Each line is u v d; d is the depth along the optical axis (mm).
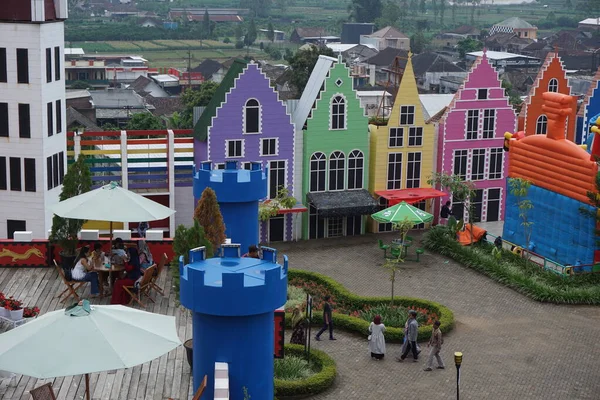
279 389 36312
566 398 37406
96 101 142500
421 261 56781
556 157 54844
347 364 40219
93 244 39281
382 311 46188
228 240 37062
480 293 51031
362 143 61250
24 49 51062
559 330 45562
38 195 52812
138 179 58000
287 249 59125
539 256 56125
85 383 26734
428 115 104250
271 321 25562
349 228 62438
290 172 60250
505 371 40125
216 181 38625
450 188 60188
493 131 64250
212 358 24953
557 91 65500
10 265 39562
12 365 21500
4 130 52281
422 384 38344
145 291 36219
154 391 28734
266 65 181875
